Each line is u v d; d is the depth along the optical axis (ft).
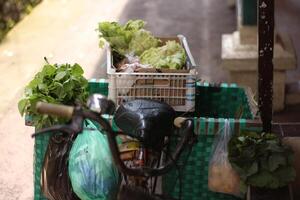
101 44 13.23
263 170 10.44
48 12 31.45
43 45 26.35
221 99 13.21
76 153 10.61
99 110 8.69
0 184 15.12
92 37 27.25
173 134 10.32
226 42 21.11
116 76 11.28
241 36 20.53
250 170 10.44
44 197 12.00
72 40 26.91
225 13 31.96
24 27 28.94
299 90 20.70
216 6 33.35
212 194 11.46
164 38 13.30
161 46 13.03
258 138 10.80
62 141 10.89
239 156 10.59
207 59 25.00
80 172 10.44
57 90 11.29
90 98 8.82
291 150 10.66
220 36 28.02
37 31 28.32
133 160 9.81
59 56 24.93
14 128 18.35
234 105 13.20
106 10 31.91
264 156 10.49
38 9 31.94
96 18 30.45
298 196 11.91
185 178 11.34
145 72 11.31
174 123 10.01
